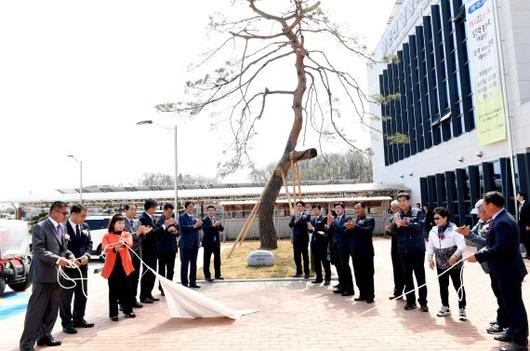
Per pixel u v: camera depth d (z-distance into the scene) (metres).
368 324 6.75
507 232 5.17
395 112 31.72
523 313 5.16
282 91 17.22
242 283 11.02
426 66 25.28
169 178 66.44
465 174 21.39
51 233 6.20
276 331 6.52
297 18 16.00
